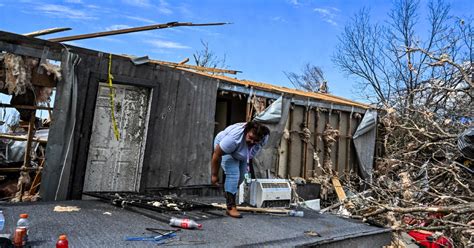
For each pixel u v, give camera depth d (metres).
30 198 5.15
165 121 6.26
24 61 4.96
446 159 6.56
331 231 4.13
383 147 9.85
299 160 8.22
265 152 7.53
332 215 5.40
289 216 4.91
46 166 5.05
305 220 4.71
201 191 6.70
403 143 8.40
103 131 5.80
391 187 6.69
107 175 5.83
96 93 5.55
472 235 4.73
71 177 5.29
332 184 8.48
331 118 8.87
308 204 6.54
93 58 5.50
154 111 6.11
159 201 4.82
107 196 4.97
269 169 7.60
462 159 5.94
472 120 6.98
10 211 3.87
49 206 4.34
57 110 5.13
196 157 6.65
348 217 5.37
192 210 4.56
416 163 7.48
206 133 6.80
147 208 4.35
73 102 5.26
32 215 3.75
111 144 5.86
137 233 3.27
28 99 5.41
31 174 6.14
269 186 5.20
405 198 6.23
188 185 6.53
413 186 6.36
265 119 7.39
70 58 5.22
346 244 3.95
